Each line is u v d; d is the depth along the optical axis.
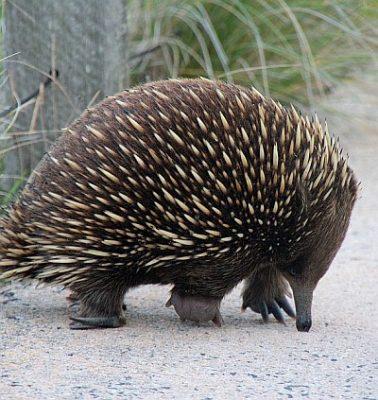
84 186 10.16
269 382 9.32
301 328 10.96
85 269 10.51
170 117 10.12
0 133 13.55
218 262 10.54
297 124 10.45
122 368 9.58
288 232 10.56
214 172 10.13
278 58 17.58
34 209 10.44
